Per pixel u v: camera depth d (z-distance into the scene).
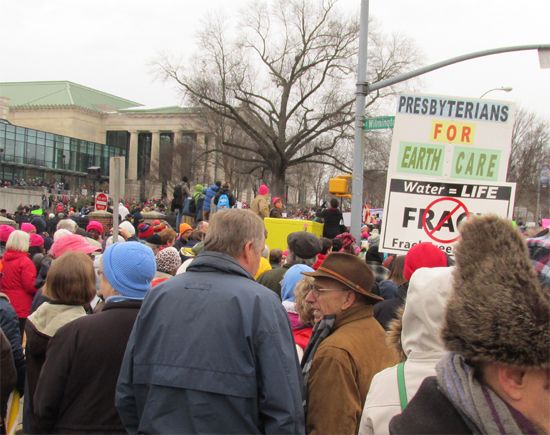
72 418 3.04
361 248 11.55
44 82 95.12
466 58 12.01
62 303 3.62
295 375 2.46
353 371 2.82
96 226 10.19
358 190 11.97
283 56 42.88
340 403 2.75
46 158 77.31
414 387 2.16
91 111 88.94
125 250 3.28
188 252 8.02
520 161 43.97
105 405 3.04
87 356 3.04
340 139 42.03
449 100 5.17
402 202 5.20
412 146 5.20
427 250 3.55
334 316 3.14
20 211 24.02
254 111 42.62
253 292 2.52
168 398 2.40
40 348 3.54
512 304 1.31
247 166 50.47
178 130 85.69
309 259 5.73
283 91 42.81
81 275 3.63
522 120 44.06
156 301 2.59
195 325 2.45
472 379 1.39
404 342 2.32
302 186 69.94
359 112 12.23
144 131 89.00
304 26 41.84
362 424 2.27
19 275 6.80
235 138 52.25
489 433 1.34
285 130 43.56
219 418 2.36
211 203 16.02
